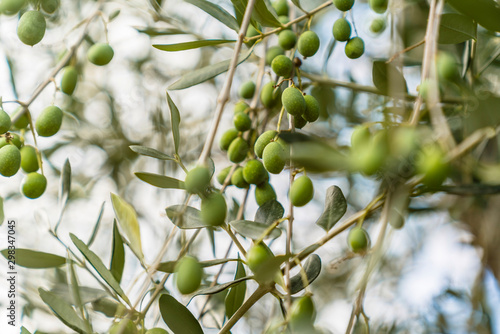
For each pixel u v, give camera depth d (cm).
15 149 69
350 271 94
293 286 63
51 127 71
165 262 63
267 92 76
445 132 53
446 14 67
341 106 95
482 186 58
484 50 75
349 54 71
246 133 76
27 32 70
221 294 76
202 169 57
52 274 79
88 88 112
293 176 65
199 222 64
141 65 113
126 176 110
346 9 69
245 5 67
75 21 95
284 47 71
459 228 103
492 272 99
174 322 63
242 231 62
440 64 65
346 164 49
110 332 64
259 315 104
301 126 67
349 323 60
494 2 57
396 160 51
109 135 112
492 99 56
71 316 62
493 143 77
